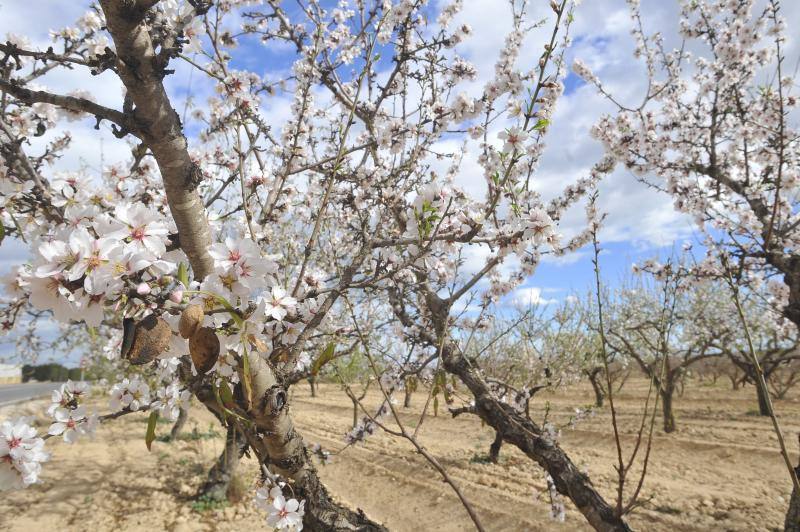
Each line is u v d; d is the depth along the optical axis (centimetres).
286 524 204
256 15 427
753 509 614
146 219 123
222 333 131
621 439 1004
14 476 179
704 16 668
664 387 1053
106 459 921
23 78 319
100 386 1282
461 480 796
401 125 400
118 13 130
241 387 181
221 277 129
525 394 574
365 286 227
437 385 239
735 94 639
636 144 650
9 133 166
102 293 112
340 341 299
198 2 162
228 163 380
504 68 353
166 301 118
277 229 512
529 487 735
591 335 1105
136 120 143
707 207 620
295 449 200
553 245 208
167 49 140
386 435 1159
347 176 348
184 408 258
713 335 1123
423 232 201
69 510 673
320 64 421
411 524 686
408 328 435
